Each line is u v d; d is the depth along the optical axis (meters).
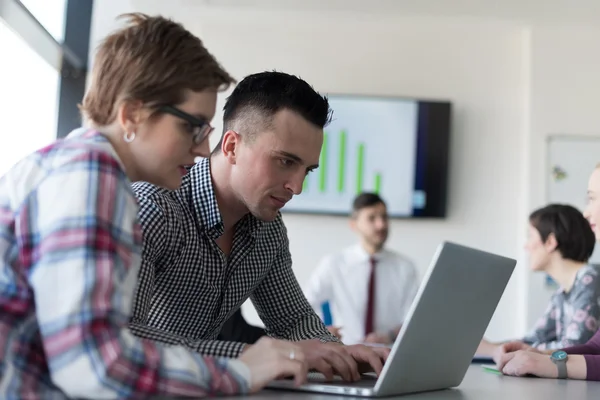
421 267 5.13
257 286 1.93
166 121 1.15
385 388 1.25
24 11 3.78
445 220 5.16
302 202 5.12
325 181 5.13
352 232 5.14
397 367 1.25
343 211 5.12
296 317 1.94
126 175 1.10
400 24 5.22
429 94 5.21
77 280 0.97
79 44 4.62
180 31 1.19
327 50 5.24
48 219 1.00
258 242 1.83
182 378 1.04
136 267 1.08
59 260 0.98
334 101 5.17
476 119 5.21
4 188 1.06
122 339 1.00
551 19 5.02
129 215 1.05
